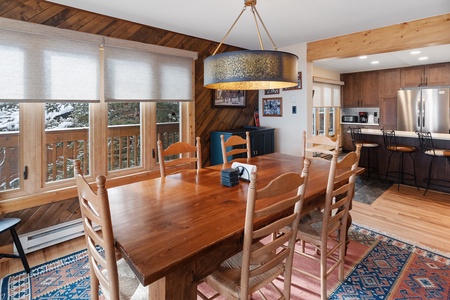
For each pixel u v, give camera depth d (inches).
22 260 87.5
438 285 81.1
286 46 173.9
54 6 102.5
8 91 91.4
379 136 194.1
